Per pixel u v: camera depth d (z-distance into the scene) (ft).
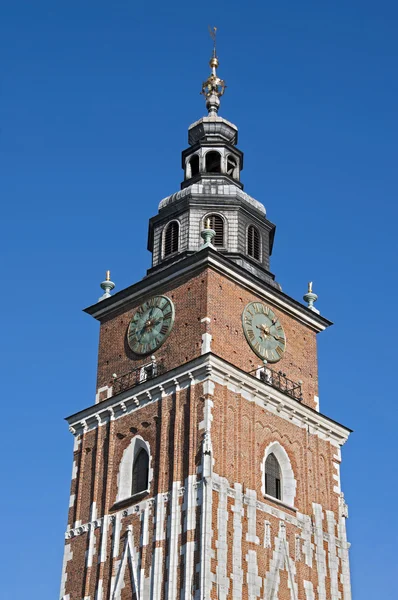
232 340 235.61
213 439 217.36
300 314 254.68
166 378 229.66
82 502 235.20
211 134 275.39
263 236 260.42
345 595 229.86
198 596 200.85
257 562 213.87
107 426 239.50
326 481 239.91
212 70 291.17
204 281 237.25
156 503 218.18
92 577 223.51
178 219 256.73
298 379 247.50
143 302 249.75
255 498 220.02
